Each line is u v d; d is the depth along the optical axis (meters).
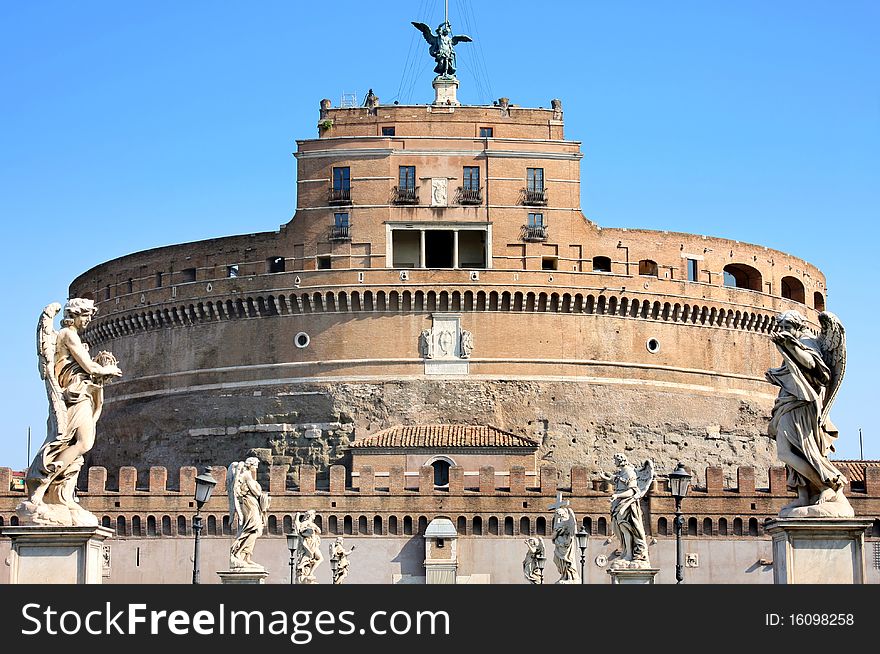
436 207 123.00
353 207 123.38
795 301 137.50
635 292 124.75
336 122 125.69
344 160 124.12
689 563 105.56
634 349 125.00
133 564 105.88
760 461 127.69
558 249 123.44
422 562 104.94
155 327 130.38
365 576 104.88
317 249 123.44
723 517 106.00
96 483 106.56
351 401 120.94
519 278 122.19
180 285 127.94
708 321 128.38
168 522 106.38
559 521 61.06
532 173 124.31
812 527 23.84
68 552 24.56
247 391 124.00
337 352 122.38
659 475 122.31
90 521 25.38
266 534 105.62
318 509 105.75
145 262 131.12
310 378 122.44
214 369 125.94
